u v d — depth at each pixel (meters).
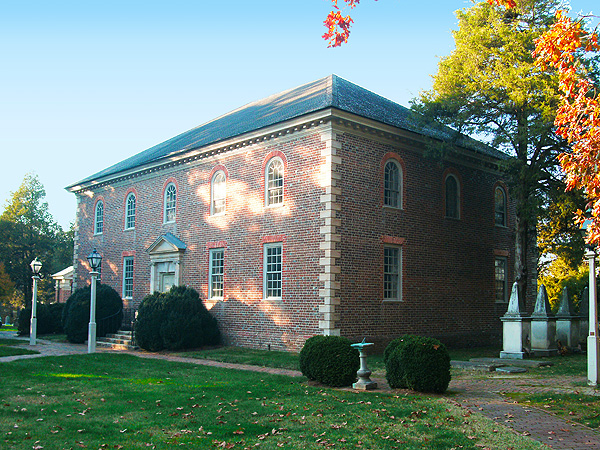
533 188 20.67
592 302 12.67
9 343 23.94
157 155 28.91
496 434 8.22
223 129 26.59
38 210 56.66
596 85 17.09
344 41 9.88
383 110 23.39
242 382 13.02
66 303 26.06
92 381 12.98
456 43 22.28
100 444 7.64
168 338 20.64
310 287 18.98
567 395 11.10
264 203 21.27
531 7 20.48
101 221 31.81
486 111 21.20
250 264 21.53
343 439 7.94
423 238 22.06
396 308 20.52
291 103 23.89
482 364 15.84
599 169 9.20
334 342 12.74
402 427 8.63
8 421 8.88
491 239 25.61
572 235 22.11
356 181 19.61
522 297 21.64
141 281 27.62
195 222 24.59
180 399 10.76
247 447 7.59
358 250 19.39
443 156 21.58
